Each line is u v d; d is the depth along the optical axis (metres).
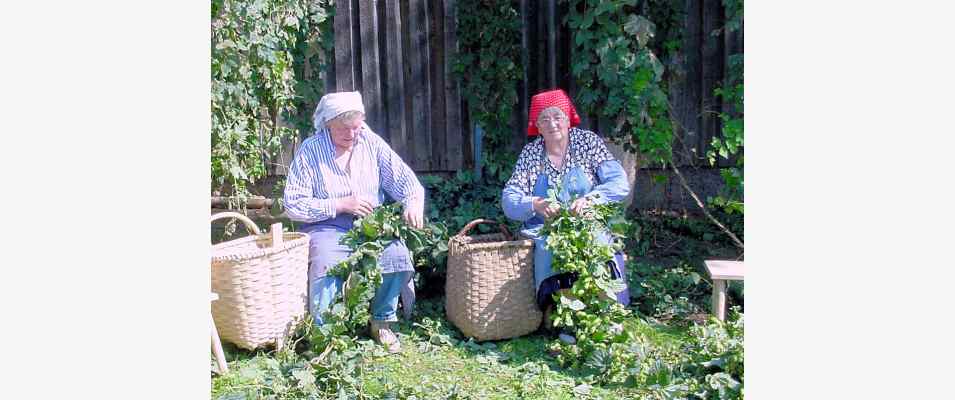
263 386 2.79
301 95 4.91
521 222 4.11
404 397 2.82
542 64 5.24
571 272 3.33
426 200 4.42
